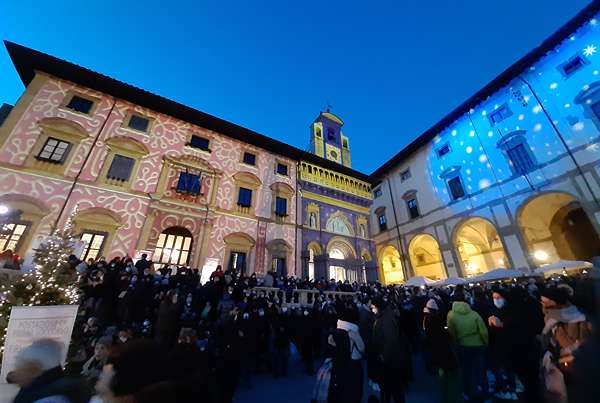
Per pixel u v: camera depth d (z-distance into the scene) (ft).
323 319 30.22
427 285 61.93
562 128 59.47
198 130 66.13
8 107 57.06
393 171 107.34
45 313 15.33
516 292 19.31
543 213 66.33
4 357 13.55
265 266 59.77
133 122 57.52
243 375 23.43
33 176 42.68
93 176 48.03
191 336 15.90
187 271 41.24
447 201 81.66
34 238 39.37
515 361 16.20
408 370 16.16
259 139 73.46
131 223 48.44
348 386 12.54
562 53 61.93
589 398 6.63
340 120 107.14
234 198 63.10
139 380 4.91
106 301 29.60
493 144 72.18
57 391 6.82
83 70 52.21
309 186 76.33
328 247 71.36
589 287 8.95
